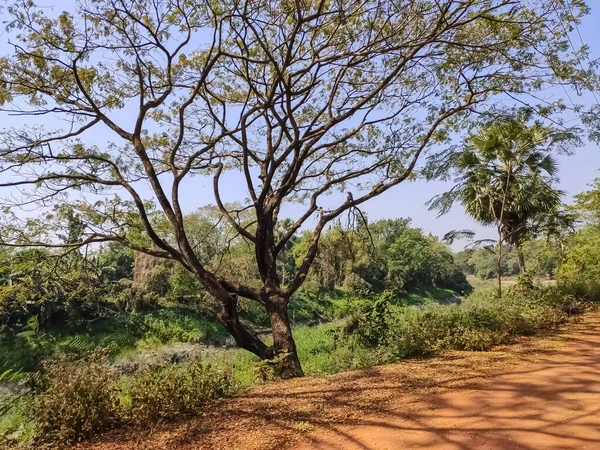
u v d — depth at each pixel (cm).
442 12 791
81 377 457
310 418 435
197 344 2234
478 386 493
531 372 536
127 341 2055
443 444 340
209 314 2442
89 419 437
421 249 4334
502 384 492
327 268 1858
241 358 1244
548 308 952
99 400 454
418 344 730
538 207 1344
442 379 538
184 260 877
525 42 891
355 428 395
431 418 402
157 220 1060
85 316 2114
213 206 2327
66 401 435
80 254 1032
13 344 1448
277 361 733
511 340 750
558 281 1448
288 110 863
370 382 558
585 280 1327
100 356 515
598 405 400
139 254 2362
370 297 1327
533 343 718
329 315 2956
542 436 339
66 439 421
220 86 1141
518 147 1230
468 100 998
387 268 3778
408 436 363
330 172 1210
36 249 941
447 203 1291
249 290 898
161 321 2342
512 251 1680
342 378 606
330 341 1351
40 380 521
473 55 944
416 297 3847
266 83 1005
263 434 400
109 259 2388
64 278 1025
